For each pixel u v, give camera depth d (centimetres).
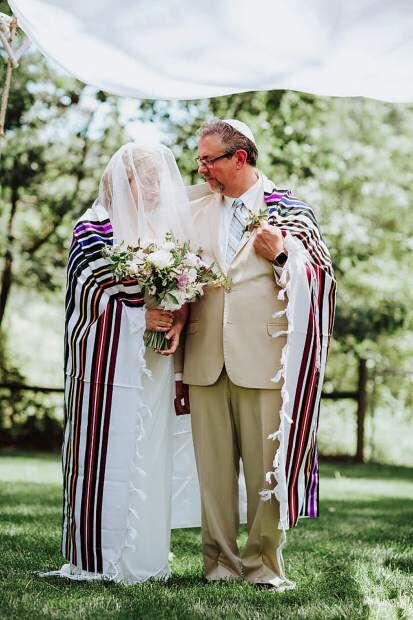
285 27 350
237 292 381
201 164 387
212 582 378
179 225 391
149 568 385
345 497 787
